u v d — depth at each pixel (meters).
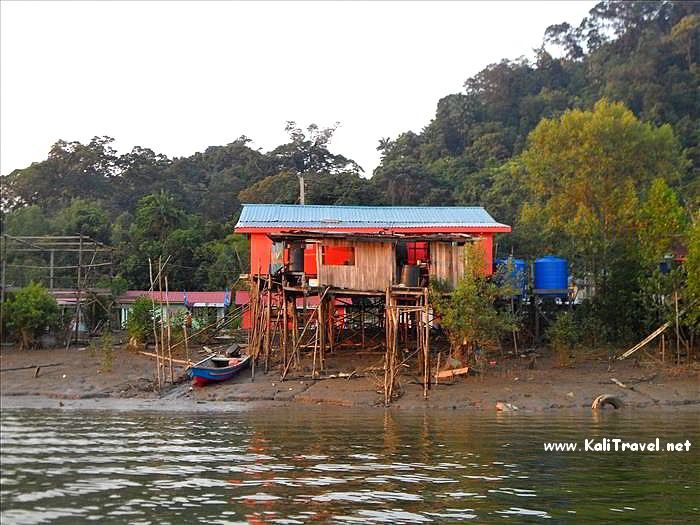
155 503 15.75
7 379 35.66
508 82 109.81
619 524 14.38
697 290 35.62
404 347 37.44
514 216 70.94
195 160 97.62
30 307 43.50
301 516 14.84
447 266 35.72
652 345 39.09
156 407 30.02
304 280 34.38
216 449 21.30
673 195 42.25
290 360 34.47
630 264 40.88
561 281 40.56
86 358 40.25
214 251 63.78
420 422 26.17
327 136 98.75
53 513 15.09
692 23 101.62
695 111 91.69
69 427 25.17
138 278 62.12
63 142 90.25
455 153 103.88
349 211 45.22
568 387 32.16
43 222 71.19
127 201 87.25
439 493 16.45
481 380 33.16
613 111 53.91
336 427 25.11
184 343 41.19
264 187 78.12
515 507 15.44
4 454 20.47
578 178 51.66
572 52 124.94
